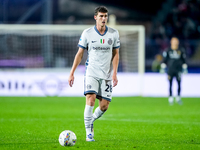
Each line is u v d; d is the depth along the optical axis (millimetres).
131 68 67125
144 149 18531
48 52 70750
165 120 32156
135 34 66625
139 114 37094
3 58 70750
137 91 63125
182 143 20516
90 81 20562
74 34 70125
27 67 69750
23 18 108812
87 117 20719
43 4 105875
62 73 60812
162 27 95750
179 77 47562
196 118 33844
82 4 114875
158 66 72438
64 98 57312
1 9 109188
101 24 20234
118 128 26969
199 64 82375
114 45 21266
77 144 19781
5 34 71000
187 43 85250
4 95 59750
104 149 18359
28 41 71375
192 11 96000
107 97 21156
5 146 19250
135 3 114438
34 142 20594
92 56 20766
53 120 31844
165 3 101250
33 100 53500
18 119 32469
